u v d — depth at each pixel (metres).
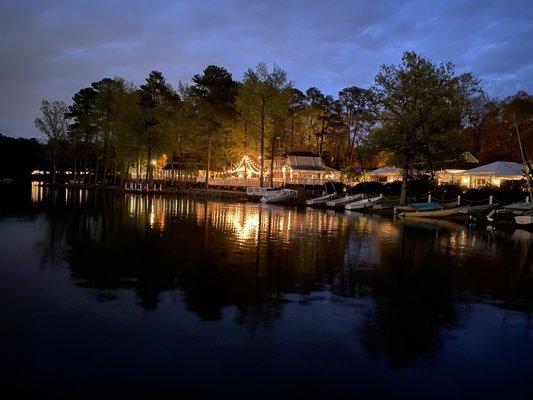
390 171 61.25
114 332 8.36
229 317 9.43
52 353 7.40
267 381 6.65
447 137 42.06
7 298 10.31
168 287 11.65
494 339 8.73
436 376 7.04
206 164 73.75
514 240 23.59
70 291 11.00
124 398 6.06
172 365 7.07
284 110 60.19
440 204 38.81
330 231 25.39
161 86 73.62
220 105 68.56
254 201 56.53
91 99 84.56
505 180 44.34
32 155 113.62
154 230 23.02
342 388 6.53
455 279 13.76
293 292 11.61
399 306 10.69
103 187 79.62
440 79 42.34
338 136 100.62
